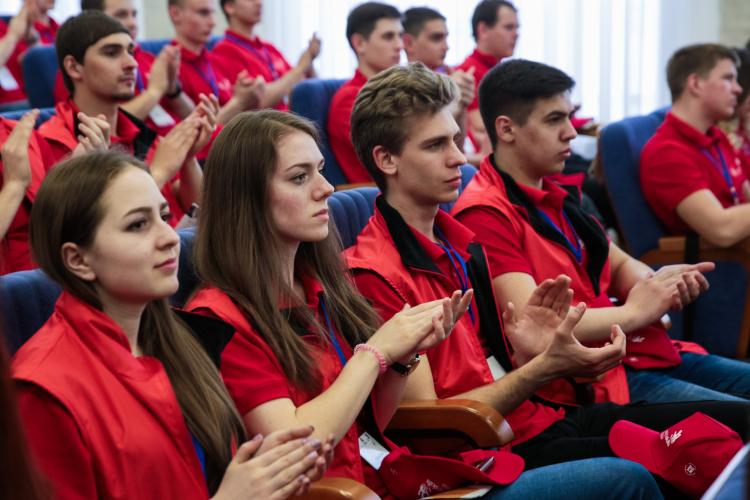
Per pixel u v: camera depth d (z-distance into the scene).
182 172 3.04
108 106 3.19
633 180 3.66
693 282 2.46
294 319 1.86
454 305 1.83
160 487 1.44
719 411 2.24
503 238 2.45
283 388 1.74
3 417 0.92
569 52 6.15
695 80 3.54
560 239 2.54
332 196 2.48
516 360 2.23
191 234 1.98
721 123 3.94
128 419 1.44
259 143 1.81
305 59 5.01
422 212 2.23
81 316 1.46
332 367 1.88
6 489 0.92
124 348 1.48
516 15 5.22
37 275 1.75
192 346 1.62
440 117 2.18
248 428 1.72
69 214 1.47
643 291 2.48
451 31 6.20
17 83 5.20
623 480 1.84
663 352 2.64
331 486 1.57
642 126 3.77
